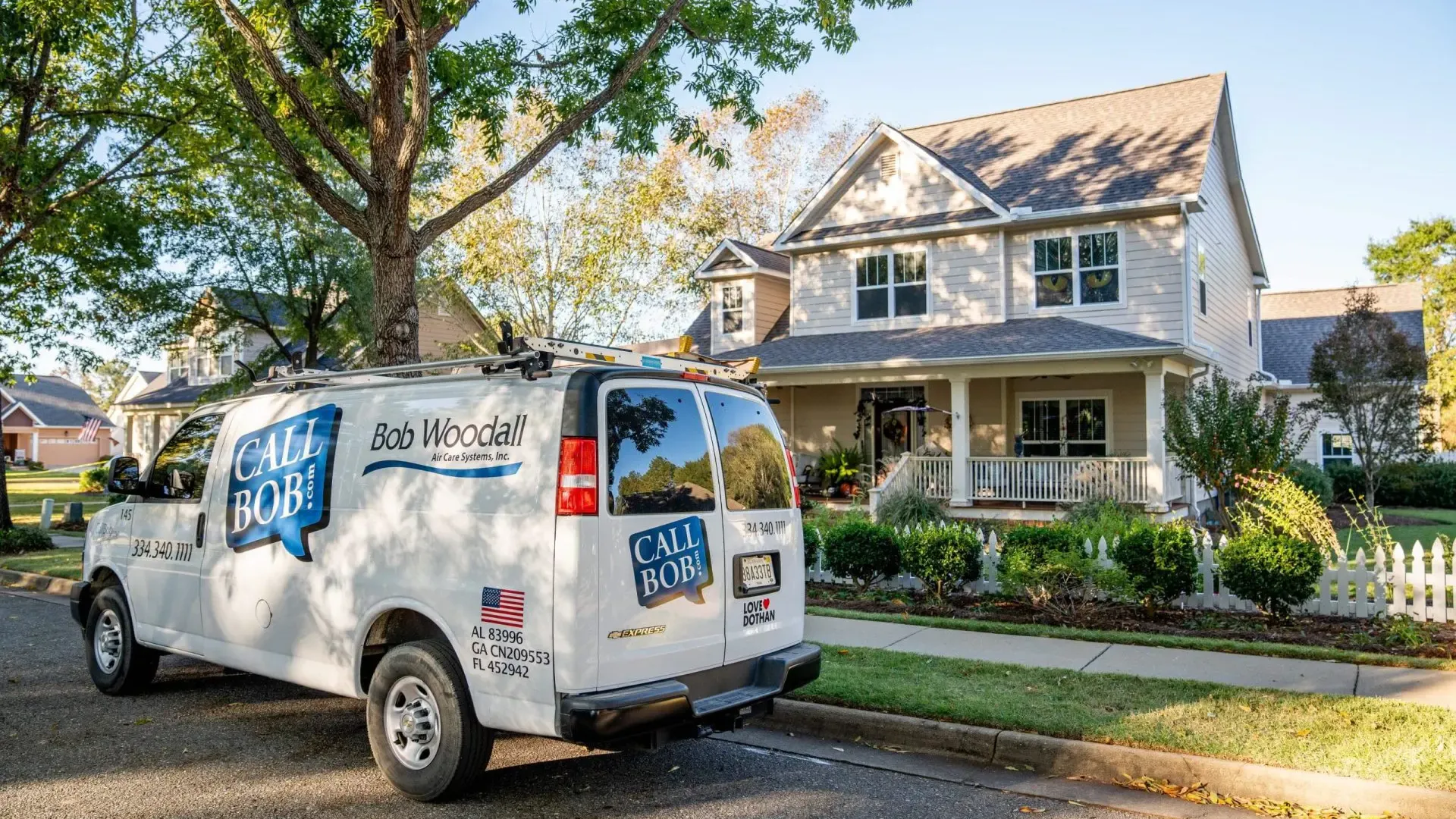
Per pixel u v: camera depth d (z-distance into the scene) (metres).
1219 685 6.59
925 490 17.97
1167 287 17.53
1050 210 18.22
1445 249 41.78
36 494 32.16
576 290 28.33
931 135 23.36
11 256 17.11
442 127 11.80
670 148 33.19
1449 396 39.88
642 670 4.55
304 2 10.62
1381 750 5.17
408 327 9.70
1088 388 19.03
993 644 8.12
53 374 68.56
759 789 5.19
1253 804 4.91
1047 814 4.82
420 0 9.43
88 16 12.92
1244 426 13.55
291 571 5.68
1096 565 8.96
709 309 26.98
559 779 5.34
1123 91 21.45
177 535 6.58
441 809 4.84
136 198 17.08
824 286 21.23
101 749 5.80
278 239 22.92
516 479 4.64
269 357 25.64
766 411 5.66
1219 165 20.66
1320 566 8.65
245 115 13.06
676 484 4.84
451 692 4.79
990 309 19.09
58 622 10.13
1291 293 32.53
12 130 15.28
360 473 5.39
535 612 4.45
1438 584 8.55
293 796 5.01
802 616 5.57
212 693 7.20
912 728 5.95
